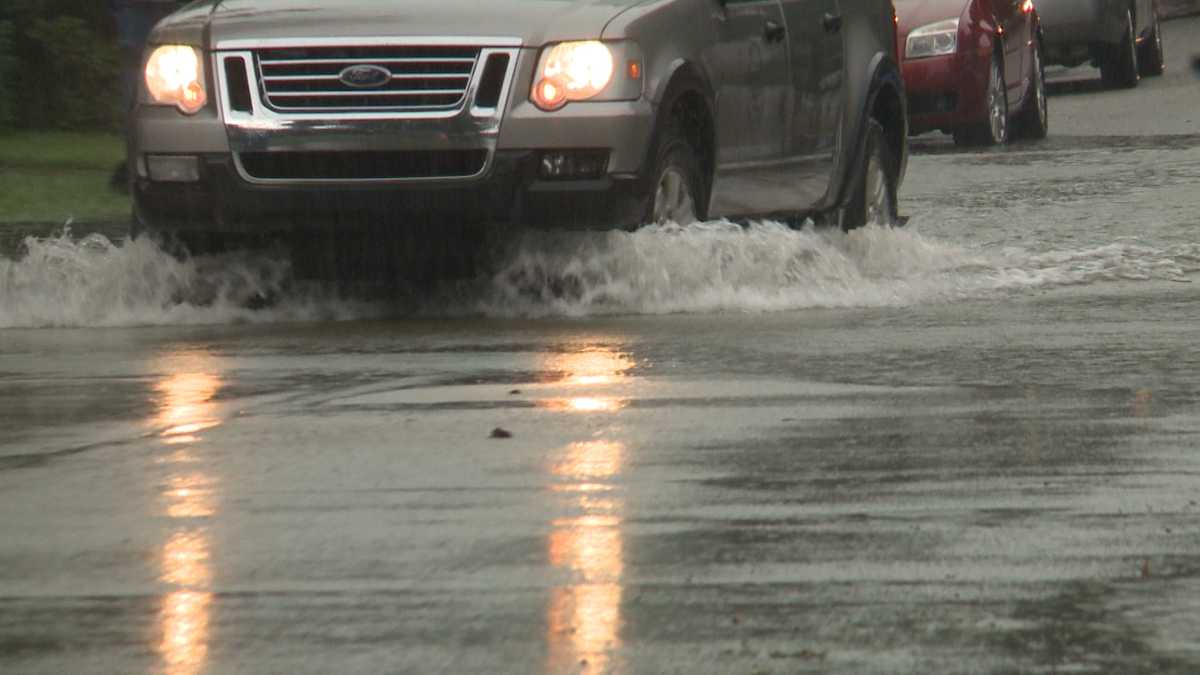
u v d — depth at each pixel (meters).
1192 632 13.04
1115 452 18.95
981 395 22.41
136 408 22.64
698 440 19.84
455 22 30.20
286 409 22.27
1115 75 88.00
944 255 37.25
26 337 29.75
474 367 25.27
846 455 18.98
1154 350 25.83
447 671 12.42
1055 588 14.12
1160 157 56.19
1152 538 15.57
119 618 13.79
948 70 64.69
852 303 31.47
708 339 27.48
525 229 30.45
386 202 30.06
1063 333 27.67
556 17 30.31
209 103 30.77
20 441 20.64
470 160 29.95
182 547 15.78
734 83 32.84
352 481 18.14
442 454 19.33
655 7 31.14
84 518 16.89
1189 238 39.12
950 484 17.62
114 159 59.00
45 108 68.75
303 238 31.53
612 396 22.67
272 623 13.59
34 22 68.44
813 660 12.53
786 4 35.00
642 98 30.23
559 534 15.99
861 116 37.69
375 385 23.94
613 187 29.92
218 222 30.83
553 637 13.13
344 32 30.34
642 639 13.05
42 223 44.97
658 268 30.66
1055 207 44.81
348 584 14.55
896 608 13.69
